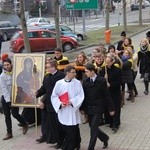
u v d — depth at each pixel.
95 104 8.88
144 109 12.70
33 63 10.59
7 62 10.56
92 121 8.89
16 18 55.19
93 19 69.56
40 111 11.48
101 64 10.73
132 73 13.38
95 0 33.22
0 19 55.56
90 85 8.84
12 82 10.65
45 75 9.87
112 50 12.23
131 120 11.60
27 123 11.30
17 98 10.62
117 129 10.68
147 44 14.88
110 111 9.02
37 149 9.71
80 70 11.30
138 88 15.77
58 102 8.80
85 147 9.61
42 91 9.69
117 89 10.53
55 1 23.28
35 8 78.44
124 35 14.75
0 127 11.73
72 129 8.88
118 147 9.49
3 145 10.19
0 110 12.88
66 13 67.81
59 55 11.51
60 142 9.62
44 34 29.50
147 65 14.80
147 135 10.29
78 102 8.74
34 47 29.19
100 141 9.91
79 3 33.34
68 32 33.09
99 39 35.41
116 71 10.41
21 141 10.40
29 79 10.59
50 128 9.67
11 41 29.58
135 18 64.00
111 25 53.19
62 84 8.82
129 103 13.51
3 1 72.12
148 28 43.97
